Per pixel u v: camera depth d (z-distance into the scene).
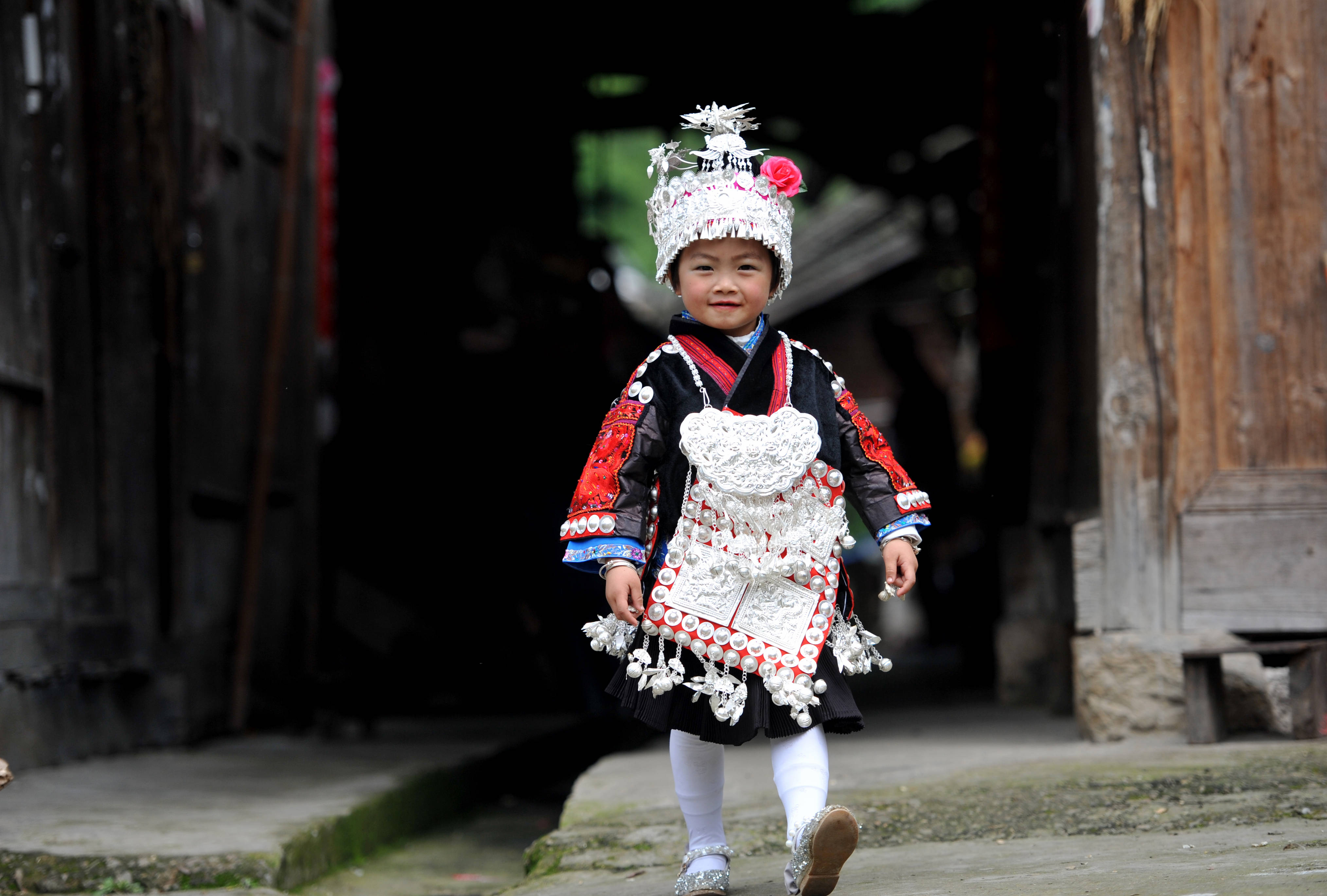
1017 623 15.58
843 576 5.64
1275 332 9.52
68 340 11.77
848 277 41.62
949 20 21.83
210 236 14.20
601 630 5.52
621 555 5.36
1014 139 17.12
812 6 22.44
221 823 8.33
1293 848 5.43
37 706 10.64
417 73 22.78
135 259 12.57
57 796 9.39
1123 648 9.50
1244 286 9.56
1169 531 9.57
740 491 5.34
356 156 22.61
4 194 10.49
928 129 24.50
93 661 11.54
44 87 11.38
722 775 5.86
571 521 5.43
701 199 5.59
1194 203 9.64
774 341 5.75
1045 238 15.02
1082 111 12.09
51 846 7.51
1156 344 9.66
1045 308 15.03
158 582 12.84
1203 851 5.60
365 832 9.41
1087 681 9.59
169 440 13.13
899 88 23.31
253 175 15.57
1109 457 9.73
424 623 18.91
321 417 17.80
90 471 12.05
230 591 14.51
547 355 22.64
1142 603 9.60
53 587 11.05
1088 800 7.04
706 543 5.40
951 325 38.84
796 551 5.42
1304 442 9.41
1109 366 9.77
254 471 15.12
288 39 16.75
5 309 10.44
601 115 23.92
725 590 5.36
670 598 5.36
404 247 22.66
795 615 5.41
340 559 20.20
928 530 31.55
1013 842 6.41
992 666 22.11
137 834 7.89
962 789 7.62
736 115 5.83
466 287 22.89
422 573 20.34
